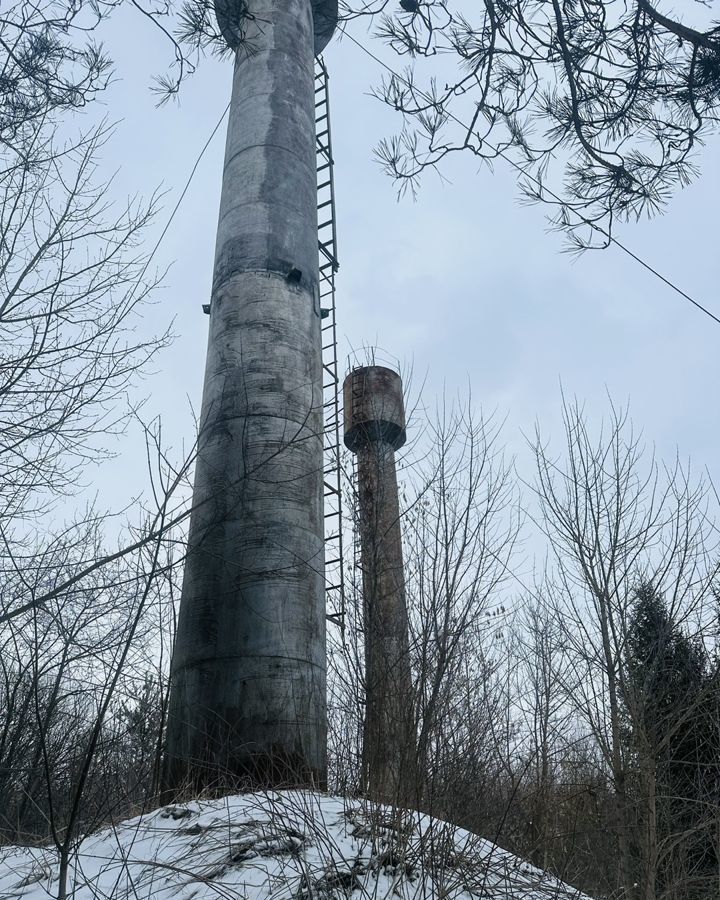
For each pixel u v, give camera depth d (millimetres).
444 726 6750
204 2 6488
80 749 6238
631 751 9586
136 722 6453
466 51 6508
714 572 10438
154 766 7332
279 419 8977
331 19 14594
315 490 8953
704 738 10117
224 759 7277
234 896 4793
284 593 8109
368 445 10727
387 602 7727
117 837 5465
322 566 8734
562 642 10750
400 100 6699
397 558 8258
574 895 6234
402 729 6477
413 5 6406
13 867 5715
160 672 6098
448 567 7598
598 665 10219
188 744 7465
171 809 6211
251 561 8195
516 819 7289
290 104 11734
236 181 10992
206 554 8328
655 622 10281
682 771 9961
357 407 15852
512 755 7992
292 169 11156
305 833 5430
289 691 7695
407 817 5758
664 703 10070
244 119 11578
